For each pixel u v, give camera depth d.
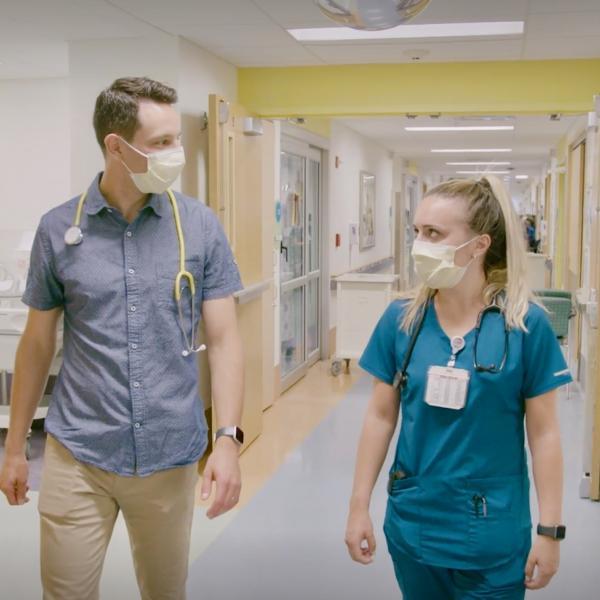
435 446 1.59
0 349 4.54
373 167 10.21
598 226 3.79
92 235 1.74
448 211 1.59
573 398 6.11
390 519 1.68
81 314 1.75
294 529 3.52
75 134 4.27
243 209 4.59
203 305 1.86
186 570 1.97
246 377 4.70
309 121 6.87
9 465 1.89
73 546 1.77
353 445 4.82
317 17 3.67
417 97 4.77
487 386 1.54
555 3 3.38
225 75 4.74
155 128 1.66
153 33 4.03
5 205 5.50
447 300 1.63
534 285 10.56
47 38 4.15
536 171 17.25
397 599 2.88
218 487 1.70
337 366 6.96
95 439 1.74
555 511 1.55
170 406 1.77
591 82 4.57
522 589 1.58
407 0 2.33
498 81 4.67
